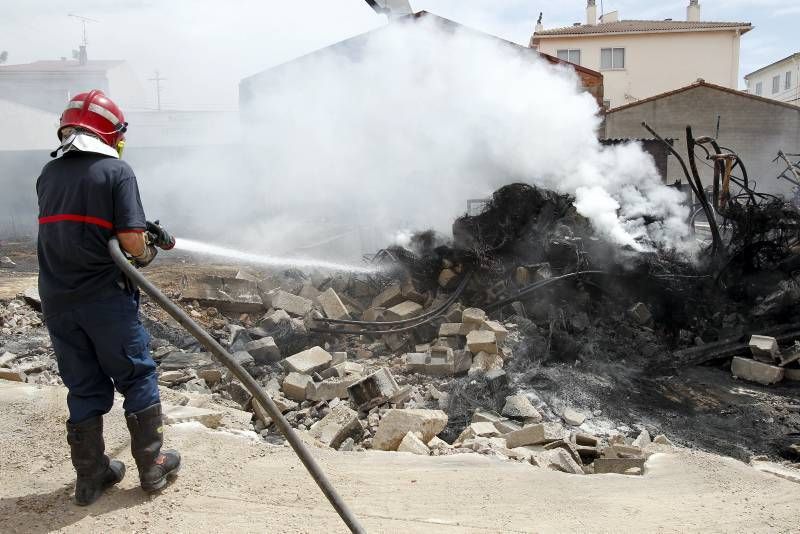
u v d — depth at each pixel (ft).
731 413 23.17
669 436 20.89
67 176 8.43
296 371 23.56
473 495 10.27
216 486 9.77
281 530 8.53
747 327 30.73
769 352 27.02
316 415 20.38
